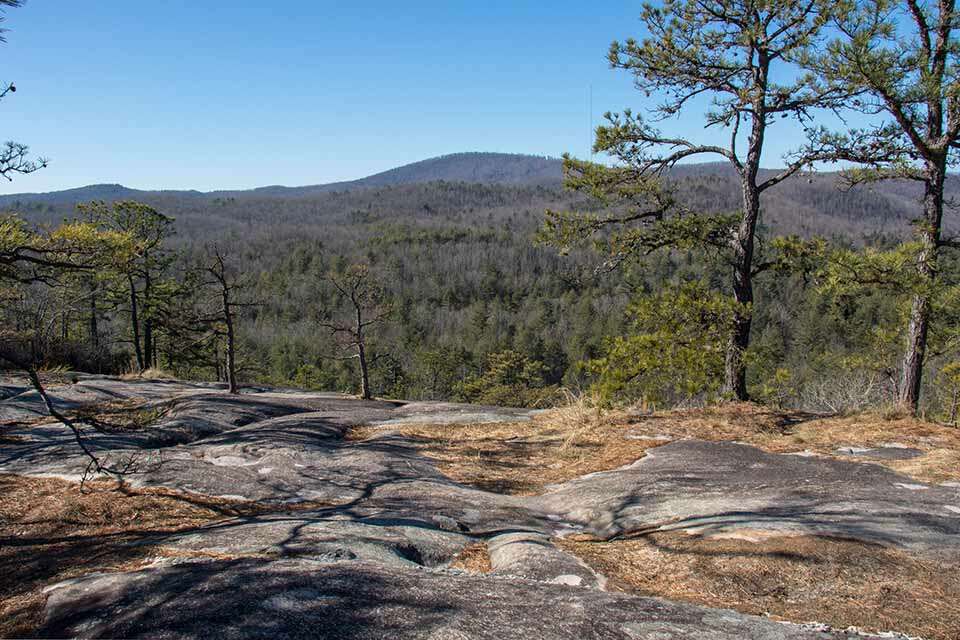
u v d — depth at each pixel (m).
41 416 10.91
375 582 3.47
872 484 6.03
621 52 11.30
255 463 7.87
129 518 5.84
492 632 2.85
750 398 11.27
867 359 15.15
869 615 3.52
